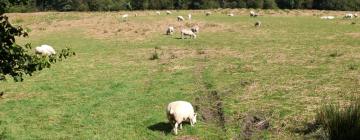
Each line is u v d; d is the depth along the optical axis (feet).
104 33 189.57
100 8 415.03
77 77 97.76
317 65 100.27
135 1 416.87
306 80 83.71
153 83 87.81
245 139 53.42
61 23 237.66
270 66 101.81
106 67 109.81
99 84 89.04
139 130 58.80
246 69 98.07
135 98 76.13
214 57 118.83
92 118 65.31
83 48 148.66
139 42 159.02
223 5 409.90
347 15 248.93
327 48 128.77
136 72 100.99
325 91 73.51
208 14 278.67
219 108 67.15
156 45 149.38
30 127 62.18
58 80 94.99
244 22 221.05
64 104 74.08
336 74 88.17
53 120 65.26
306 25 202.18
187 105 57.52
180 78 91.81
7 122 64.80
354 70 91.66
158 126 60.23
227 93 76.69
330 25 200.13
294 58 112.27
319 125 53.11
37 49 133.69
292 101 68.13
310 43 142.00
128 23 223.71
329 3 361.92
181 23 218.38
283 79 85.81
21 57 32.48
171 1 411.54
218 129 57.62
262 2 393.50
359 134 44.65
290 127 55.67
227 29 192.24
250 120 60.08
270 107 65.26
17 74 32.68
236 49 133.18
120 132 58.29
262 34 171.94
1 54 31.37
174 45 147.84
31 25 234.58
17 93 83.61
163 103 71.97
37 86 89.10
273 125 57.21
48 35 190.29
